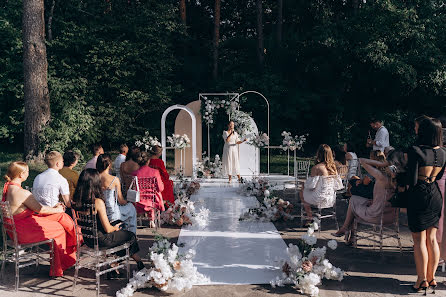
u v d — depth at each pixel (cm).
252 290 424
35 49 1298
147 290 426
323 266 439
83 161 1387
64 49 1686
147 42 1886
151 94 1855
